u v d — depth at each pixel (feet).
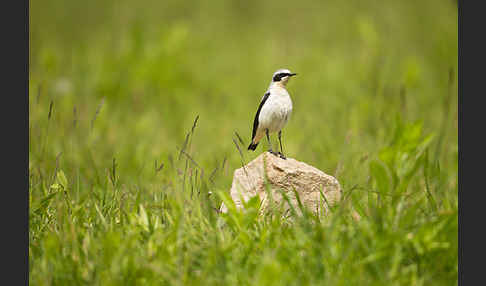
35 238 28.09
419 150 30.12
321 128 56.03
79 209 29.17
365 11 119.14
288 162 32.30
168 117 66.85
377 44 81.20
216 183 38.19
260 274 21.03
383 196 28.40
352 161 40.27
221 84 83.92
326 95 72.18
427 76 79.10
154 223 27.27
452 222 24.09
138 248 25.12
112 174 34.78
